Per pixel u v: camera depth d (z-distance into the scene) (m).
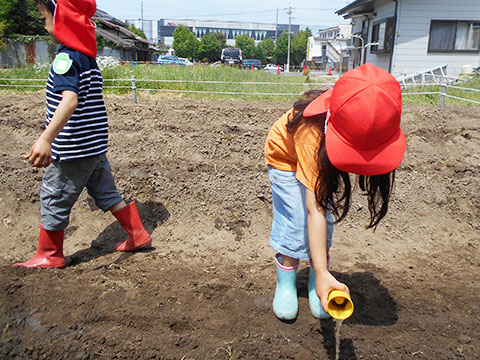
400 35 15.75
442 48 15.77
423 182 4.47
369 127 1.71
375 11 18.23
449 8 15.39
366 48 19.45
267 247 3.76
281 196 2.42
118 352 2.30
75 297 2.67
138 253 3.52
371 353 2.38
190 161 4.76
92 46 2.87
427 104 8.86
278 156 2.40
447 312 2.77
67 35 2.74
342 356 2.36
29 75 10.01
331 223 2.29
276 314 2.63
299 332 2.55
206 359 2.31
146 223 3.99
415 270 3.42
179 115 6.07
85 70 2.83
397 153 1.84
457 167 4.89
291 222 2.41
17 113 5.93
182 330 2.54
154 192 4.27
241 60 34.28
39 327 2.40
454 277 3.30
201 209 4.15
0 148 5.11
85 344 2.32
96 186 3.32
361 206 4.16
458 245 3.87
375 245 3.82
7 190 4.20
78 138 2.90
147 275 3.13
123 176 4.35
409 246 3.84
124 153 4.94
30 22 26.00
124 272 3.13
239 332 2.54
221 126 5.75
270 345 2.43
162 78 9.99
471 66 15.56
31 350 2.25
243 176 4.45
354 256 3.62
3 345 2.26
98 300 2.67
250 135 5.53
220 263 3.47
